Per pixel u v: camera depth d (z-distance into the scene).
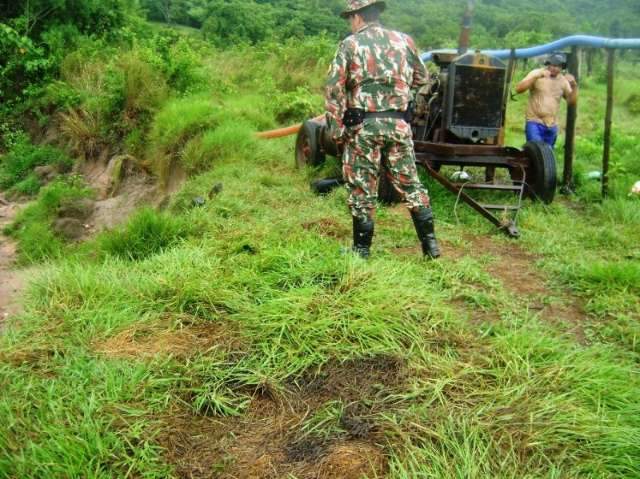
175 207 6.75
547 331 3.38
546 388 2.76
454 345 3.19
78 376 2.89
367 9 4.00
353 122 4.04
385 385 2.86
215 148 8.42
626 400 2.71
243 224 5.36
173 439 2.53
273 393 2.84
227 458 2.44
